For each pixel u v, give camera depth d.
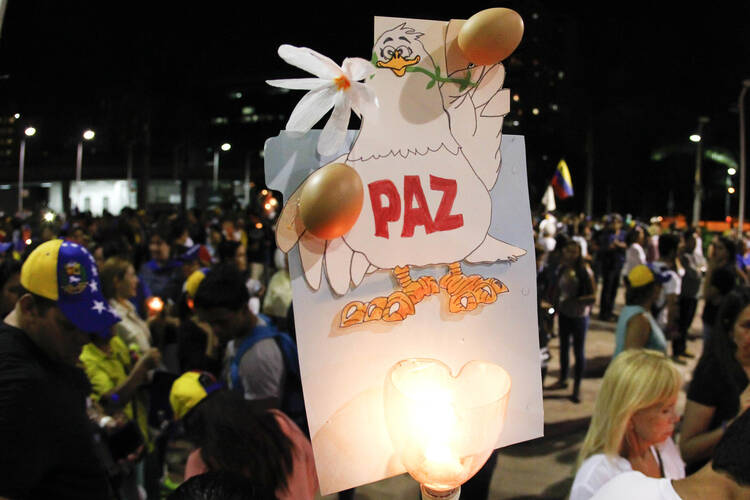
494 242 1.23
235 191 51.59
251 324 2.79
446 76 1.17
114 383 3.05
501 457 4.98
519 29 1.12
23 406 1.60
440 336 1.18
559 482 4.53
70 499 1.71
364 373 1.12
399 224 1.14
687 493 1.21
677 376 1.95
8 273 2.54
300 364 1.07
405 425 1.05
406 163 1.15
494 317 1.23
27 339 1.70
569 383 6.77
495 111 1.23
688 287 7.77
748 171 31.27
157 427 3.53
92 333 1.77
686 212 40.91
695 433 2.57
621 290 14.23
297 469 1.90
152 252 5.53
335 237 1.04
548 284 6.64
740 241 9.59
